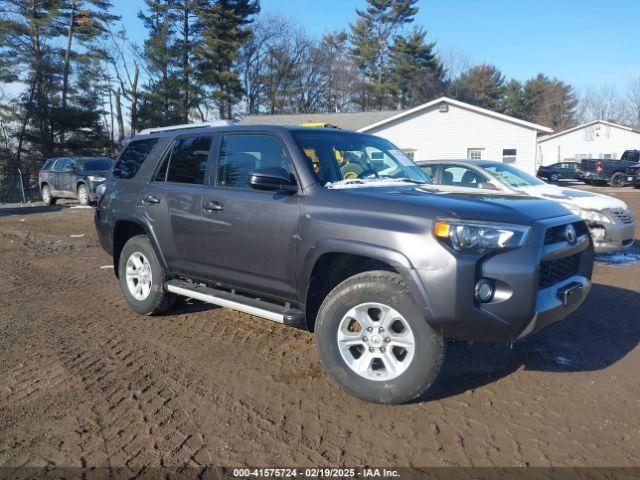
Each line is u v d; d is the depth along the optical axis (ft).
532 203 11.87
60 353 14.47
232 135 14.78
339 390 12.13
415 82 193.16
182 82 134.00
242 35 142.61
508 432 10.30
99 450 9.78
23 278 23.97
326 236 11.62
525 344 14.94
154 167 16.94
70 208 58.85
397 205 11.10
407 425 10.59
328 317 11.55
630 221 26.00
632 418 10.78
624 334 15.71
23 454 9.64
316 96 197.06
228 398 11.78
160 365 13.61
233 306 13.93
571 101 269.23
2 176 99.04
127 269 17.85
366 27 194.39
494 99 232.32
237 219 13.66
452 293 10.06
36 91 119.65
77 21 124.26
